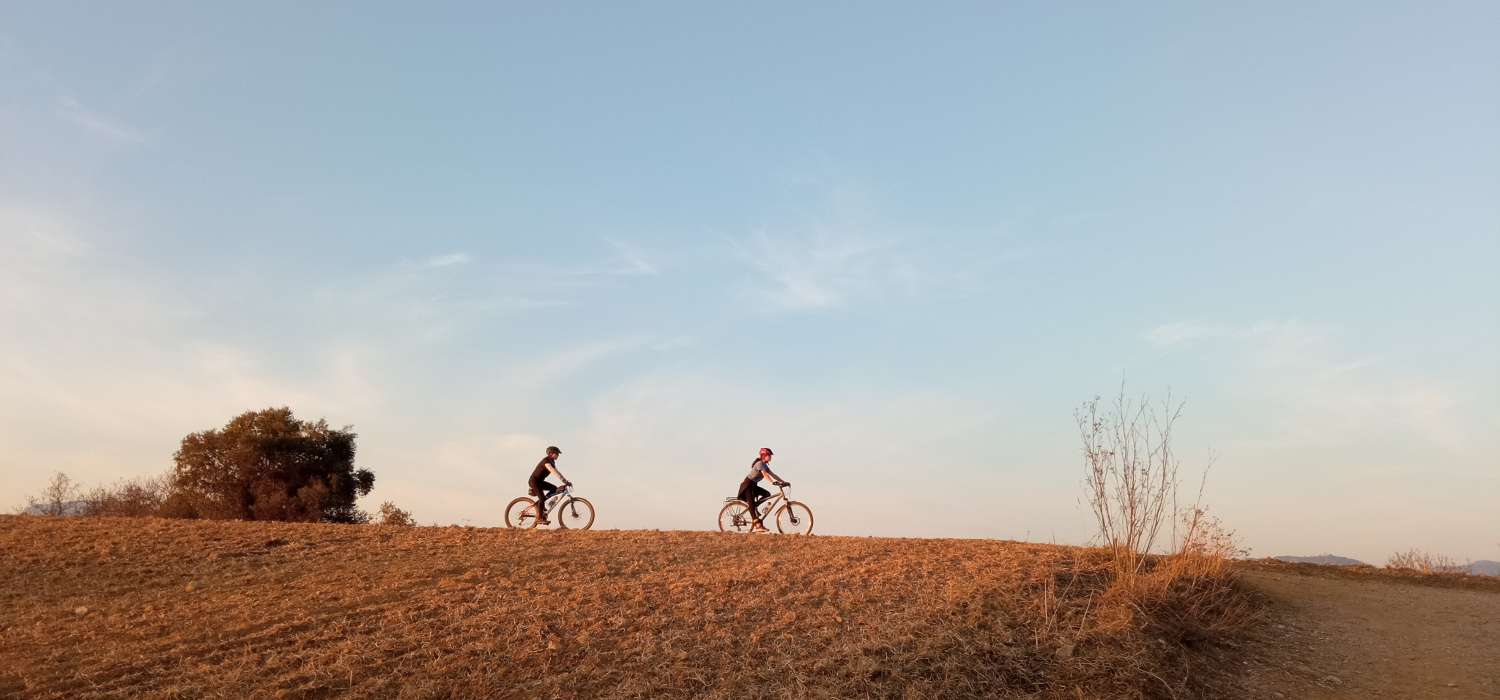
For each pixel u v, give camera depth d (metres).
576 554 15.37
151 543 16.23
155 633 10.30
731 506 19.58
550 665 9.32
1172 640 10.38
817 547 16.00
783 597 11.78
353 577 13.43
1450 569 17.03
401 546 16.45
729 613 11.05
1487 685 9.80
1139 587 11.43
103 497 41.03
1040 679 9.16
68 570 13.88
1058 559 13.56
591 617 10.81
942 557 14.56
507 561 14.66
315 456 39.19
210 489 37.88
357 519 39.53
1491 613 12.92
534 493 19.52
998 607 10.95
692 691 8.74
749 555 15.23
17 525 18.08
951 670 9.13
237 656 9.46
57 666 9.12
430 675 8.98
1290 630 11.77
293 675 8.88
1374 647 11.22
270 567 14.43
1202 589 12.28
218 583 13.14
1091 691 8.86
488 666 9.22
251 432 37.94
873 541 16.98
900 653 9.47
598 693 8.70
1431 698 9.44
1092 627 10.26
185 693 8.43
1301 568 16.11
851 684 8.83
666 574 13.45
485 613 10.96
